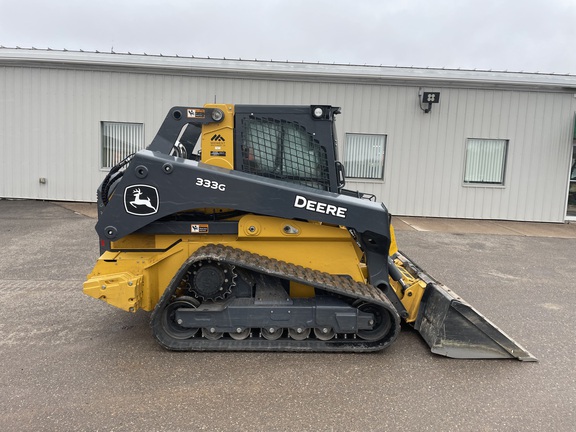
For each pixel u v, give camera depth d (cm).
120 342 389
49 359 355
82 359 356
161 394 308
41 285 549
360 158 1211
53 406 290
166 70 1173
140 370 340
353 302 377
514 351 373
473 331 375
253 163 394
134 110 1191
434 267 698
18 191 1225
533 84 1163
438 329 379
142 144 1209
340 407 297
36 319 439
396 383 331
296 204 369
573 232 1080
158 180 364
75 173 1216
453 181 1217
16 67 1177
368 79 1173
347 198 384
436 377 341
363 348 374
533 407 304
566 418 291
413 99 1184
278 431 270
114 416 281
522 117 1192
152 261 389
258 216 387
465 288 588
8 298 500
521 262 745
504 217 1230
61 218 1009
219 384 323
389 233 382
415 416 289
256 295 383
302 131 396
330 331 383
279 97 1180
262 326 371
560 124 1195
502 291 577
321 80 1174
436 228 1067
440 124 1194
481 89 1180
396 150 1202
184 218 396
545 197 1223
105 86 1182
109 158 1219
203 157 391
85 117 1195
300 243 398
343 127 1194
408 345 397
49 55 1154
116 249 395
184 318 368
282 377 335
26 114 1195
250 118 391
